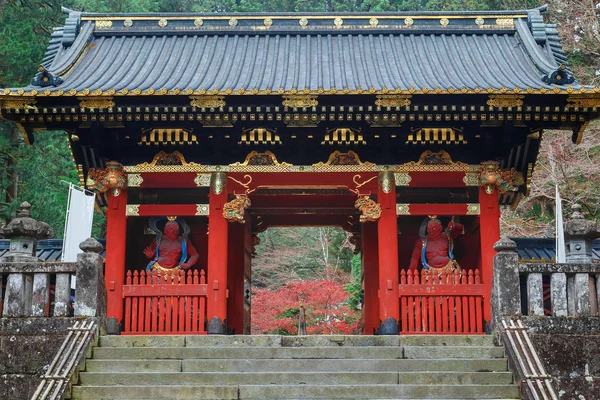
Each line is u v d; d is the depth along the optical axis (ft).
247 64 69.21
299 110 59.47
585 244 58.13
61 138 116.06
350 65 68.44
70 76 64.90
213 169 63.10
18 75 99.81
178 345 51.88
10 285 51.42
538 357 48.49
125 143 63.93
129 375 47.42
